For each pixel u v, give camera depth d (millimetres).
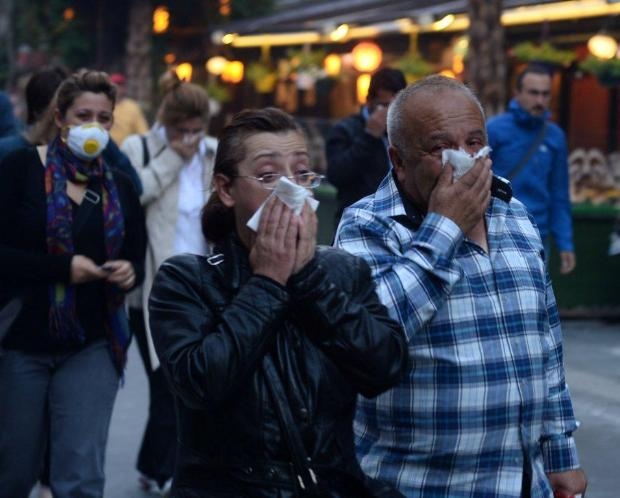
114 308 11148
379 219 7465
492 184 7613
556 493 7820
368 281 6715
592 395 19188
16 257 10820
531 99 17953
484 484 7219
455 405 7176
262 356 6219
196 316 6395
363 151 15766
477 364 7188
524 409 7293
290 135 6438
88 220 11086
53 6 65188
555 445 7762
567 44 41031
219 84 59938
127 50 59938
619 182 34188
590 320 25969
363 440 7465
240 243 6543
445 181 7156
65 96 11242
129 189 11539
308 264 6246
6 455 11031
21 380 10930
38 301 10891
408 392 7230
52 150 11094
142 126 29516
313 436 6246
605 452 15977
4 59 69562
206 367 6066
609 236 25844
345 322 6297
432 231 7121
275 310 6152
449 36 43750
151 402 14234
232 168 6441
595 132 42812
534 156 18031
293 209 6234
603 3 35844
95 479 10992
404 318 7055
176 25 65562
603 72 35844
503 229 7520
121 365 11203
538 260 7566
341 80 48812
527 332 7336
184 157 14117
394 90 15633
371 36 47094
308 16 51938
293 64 48594
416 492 7242
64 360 11023
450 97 7254
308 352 6309
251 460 6195
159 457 14156
